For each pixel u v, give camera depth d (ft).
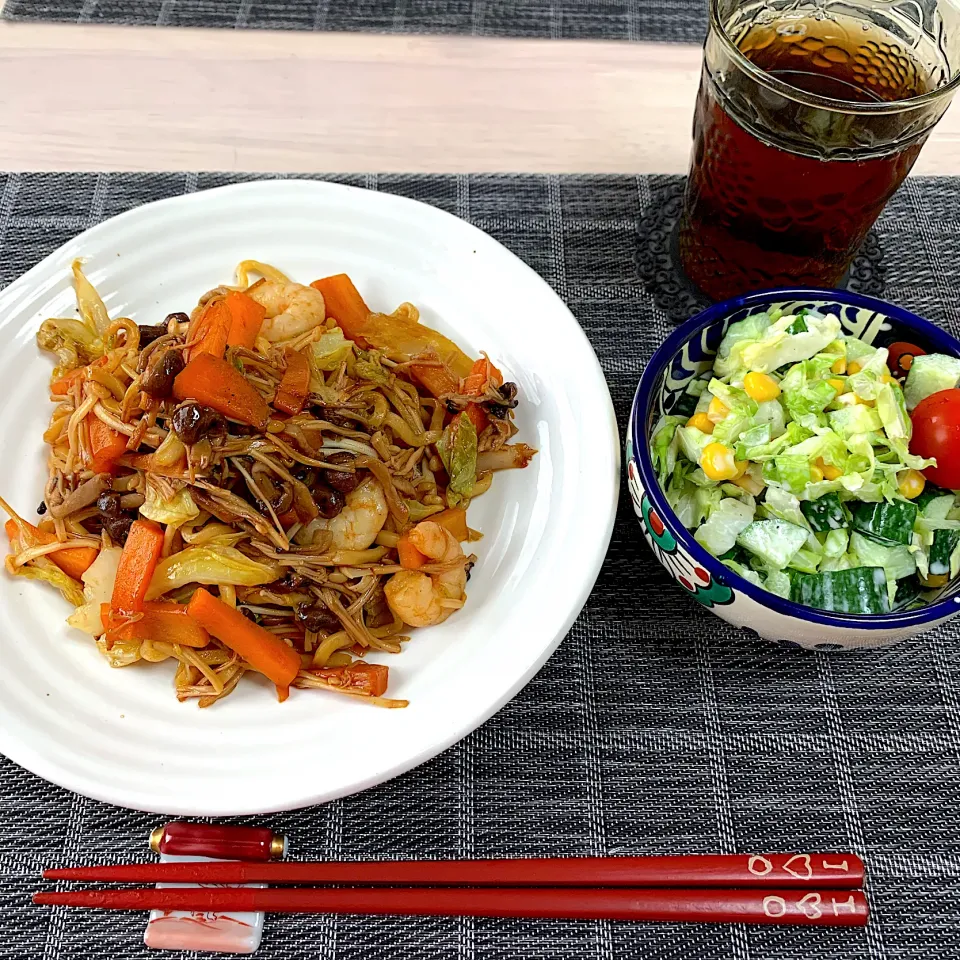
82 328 1.13
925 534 1.01
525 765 1.01
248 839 0.95
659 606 1.10
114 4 1.51
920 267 1.33
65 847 0.96
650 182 1.39
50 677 0.98
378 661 1.02
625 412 1.22
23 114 1.40
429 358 1.14
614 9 1.56
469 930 0.94
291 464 1.04
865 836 0.99
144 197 1.33
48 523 1.05
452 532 1.06
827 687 1.06
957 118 1.46
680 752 1.03
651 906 0.92
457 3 1.55
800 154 1.04
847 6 1.13
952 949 0.94
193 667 1.01
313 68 1.48
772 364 1.06
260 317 1.10
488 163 1.40
